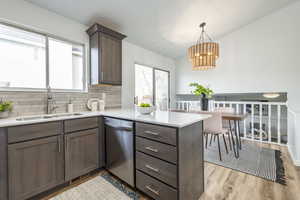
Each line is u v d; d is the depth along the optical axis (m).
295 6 3.09
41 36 2.07
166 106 4.67
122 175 1.72
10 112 1.73
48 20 2.06
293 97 3.15
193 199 1.41
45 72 2.09
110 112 2.12
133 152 1.58
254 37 3.57
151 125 1.39
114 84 2.55
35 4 1.94
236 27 3.69
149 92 3.98
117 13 2.33
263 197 1.48
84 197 1.51
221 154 2.61
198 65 2.74
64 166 1.65
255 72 3.58
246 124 3.87
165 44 3.76
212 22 3.20
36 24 1.95
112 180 1.82
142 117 1.59
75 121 1.74
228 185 1.70
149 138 1.41
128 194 1.55
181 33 3.36
